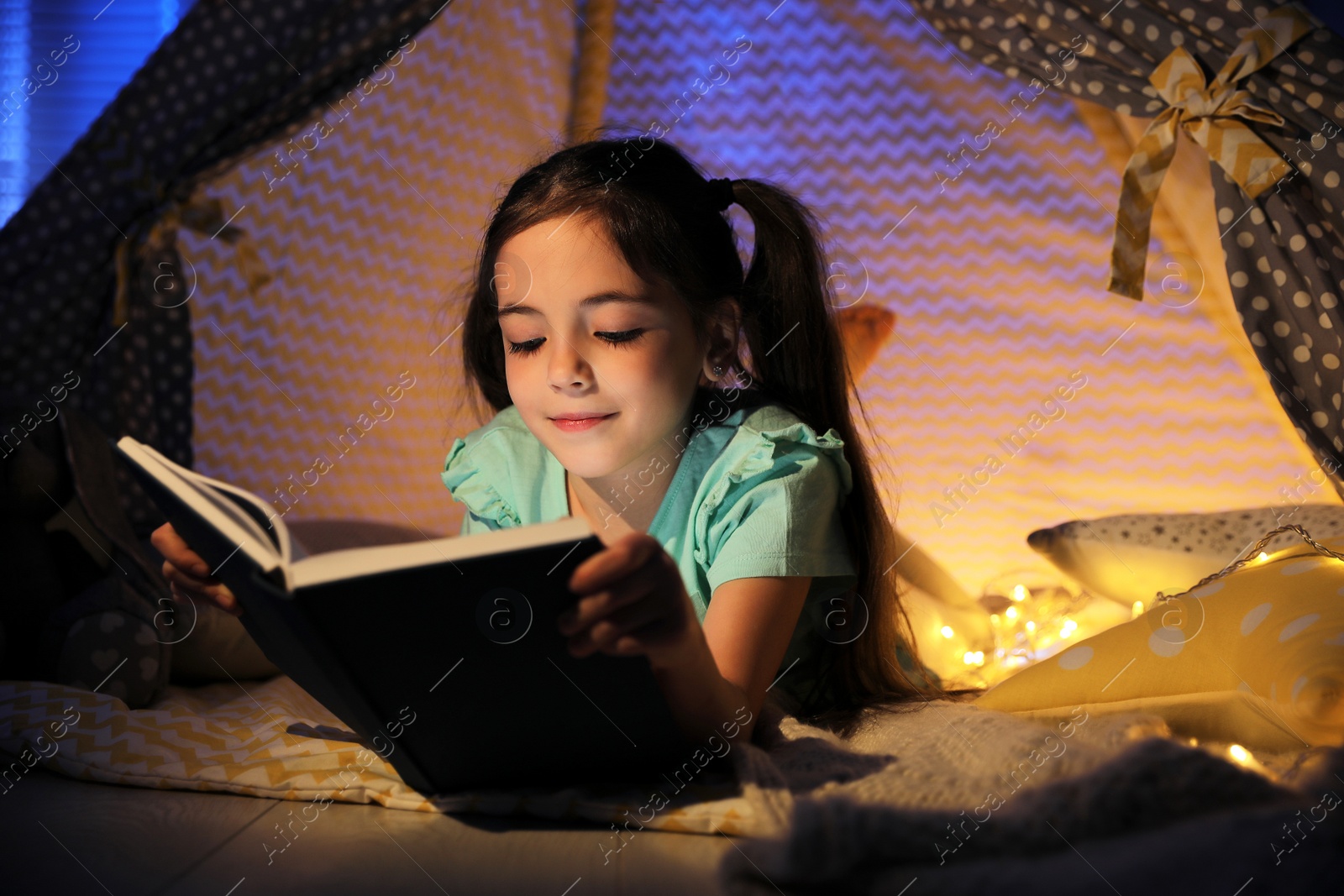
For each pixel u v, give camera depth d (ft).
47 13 9.57
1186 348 6.67
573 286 3.86
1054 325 6.91
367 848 2.84
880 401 7.07
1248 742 3.75
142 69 6.23
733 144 7.52
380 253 7.39
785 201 4.55
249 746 3.78
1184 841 2.14
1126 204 5.51
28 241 6.22
